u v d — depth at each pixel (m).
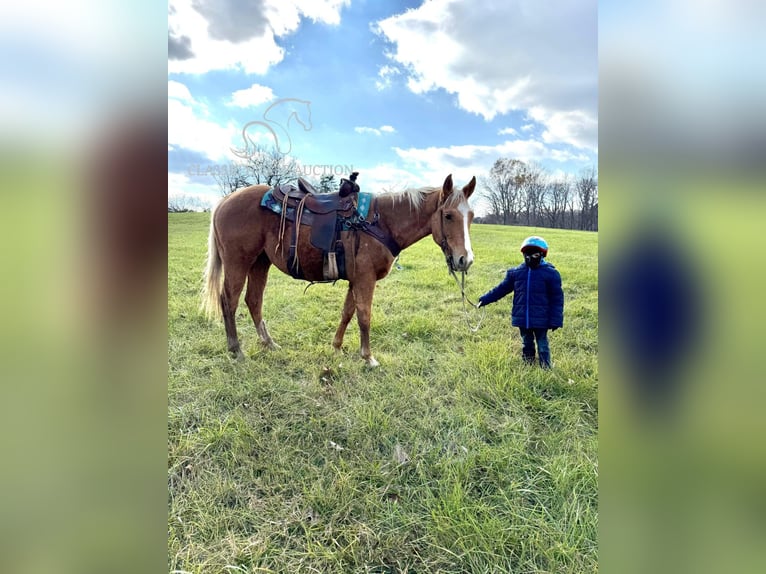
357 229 2.53
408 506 1.65
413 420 2.15
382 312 3.40
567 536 1.50
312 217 2.54
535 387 2.38
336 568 1.42
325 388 2.43
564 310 3.25
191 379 2.47
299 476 1.78
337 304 3.66
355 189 2.55
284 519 1.59
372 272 2.61
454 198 2.41
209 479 1.77
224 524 1.56
